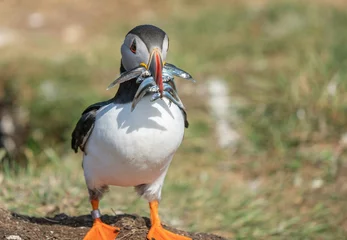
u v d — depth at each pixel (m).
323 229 9.93
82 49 17.72
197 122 13.42
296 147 12.24
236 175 11.73
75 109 14.34
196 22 19.02
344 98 13.02
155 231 6.82
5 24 19.77
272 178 11.49
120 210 8.94
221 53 17.14
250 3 20.33
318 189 10.98
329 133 12.43
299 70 14.45
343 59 14.57
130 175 6.45
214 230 9.61
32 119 14.27
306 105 13.09
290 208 10.52
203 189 10.91
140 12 20.64
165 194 10.47
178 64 16.16
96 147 6.43
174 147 6.37
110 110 6.30
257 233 9.63
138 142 6.16
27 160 12.30
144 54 6.34
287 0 19.47
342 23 17.80
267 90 14.41
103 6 20.88
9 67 16.41
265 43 17.41
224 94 14.63
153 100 6.11
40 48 17.94
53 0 21.00
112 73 16.28
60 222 7.67
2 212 7.38
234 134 13.02
